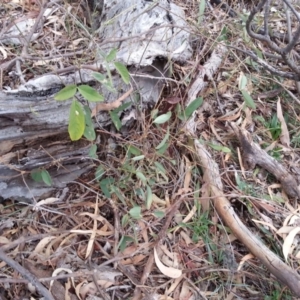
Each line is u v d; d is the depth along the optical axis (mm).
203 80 1884
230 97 1990
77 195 1693
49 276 1483
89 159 1666
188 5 2205
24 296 1463
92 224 1621
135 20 1753
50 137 1590
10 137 1533
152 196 1662
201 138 1830
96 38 1906
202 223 1613
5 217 1629
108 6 1978
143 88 1673
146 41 1661
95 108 1538
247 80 2025
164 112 1795
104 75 1455
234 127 1831
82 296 1462
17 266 1354
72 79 1536
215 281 1527
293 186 1722
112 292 1479
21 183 1627
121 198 1606
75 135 1177
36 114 1510
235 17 2215
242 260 1545
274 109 2004
